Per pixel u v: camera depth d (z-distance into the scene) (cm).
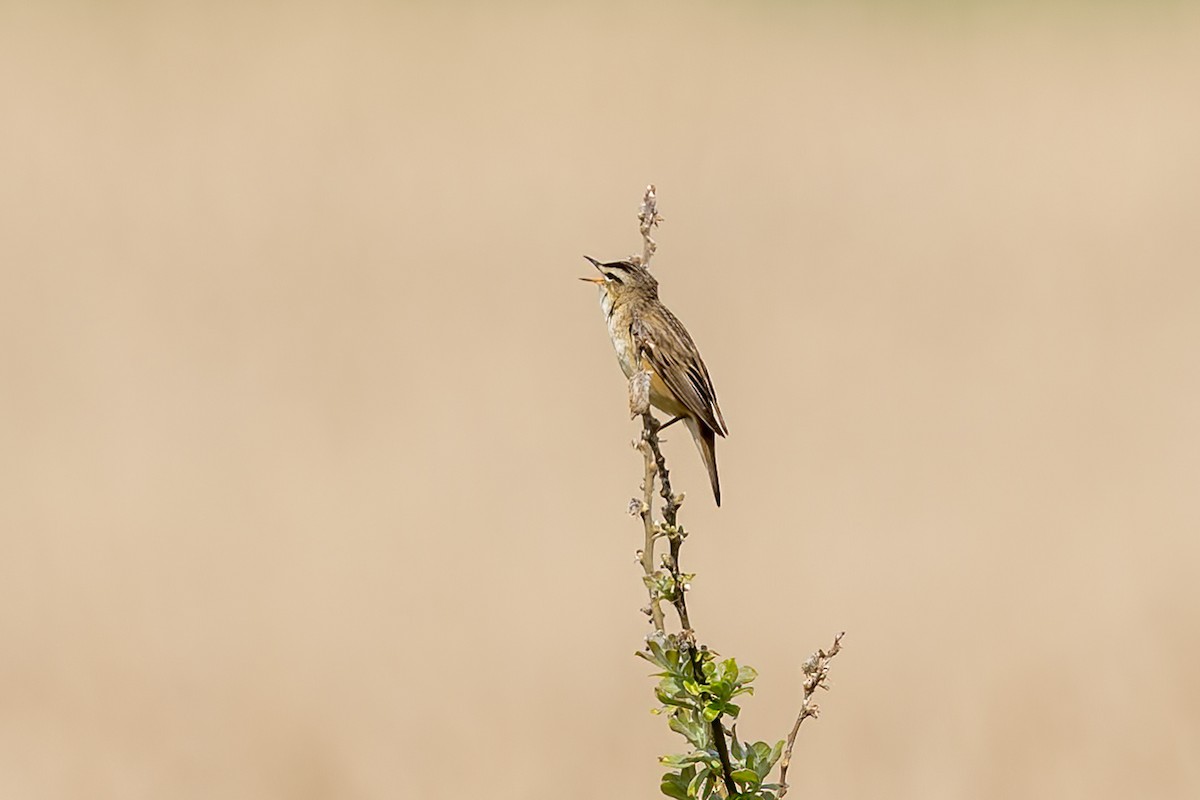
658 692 708
